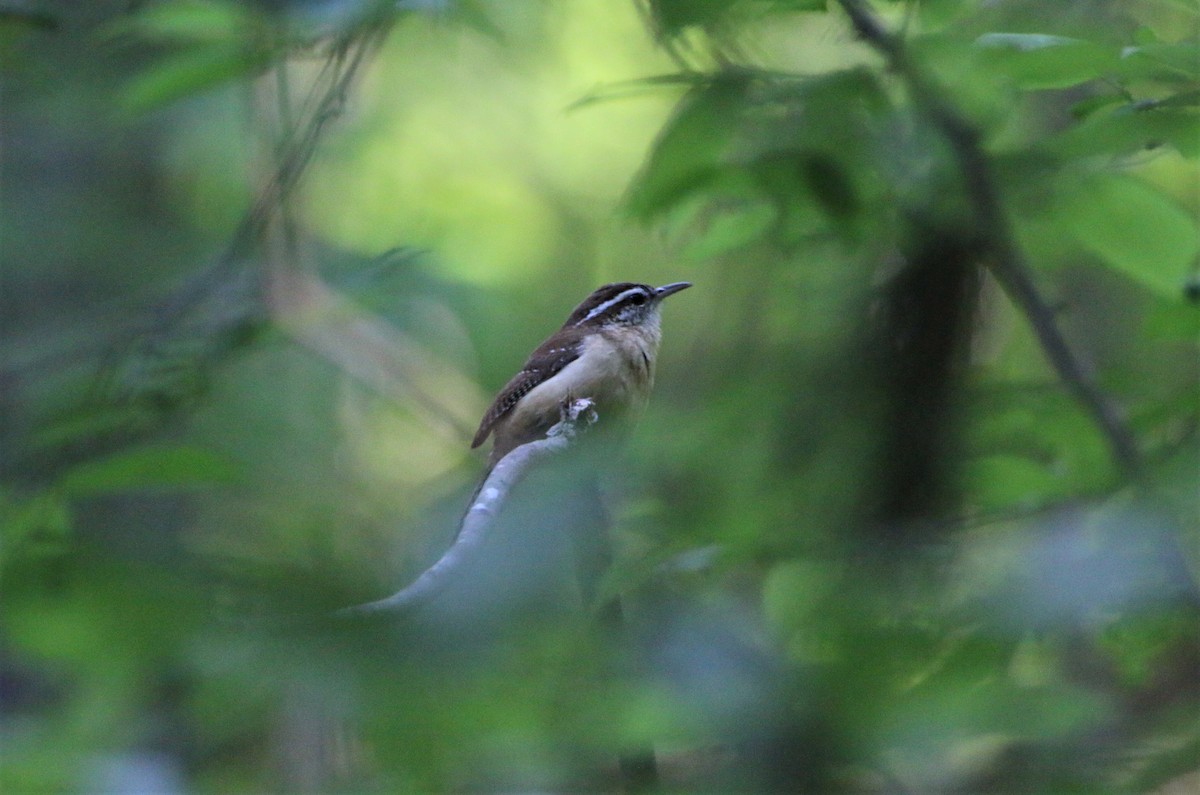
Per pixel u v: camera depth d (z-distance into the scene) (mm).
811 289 10688
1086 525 7465
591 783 7816
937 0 8430
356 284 11711
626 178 23688
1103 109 8305
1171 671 8539
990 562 8203
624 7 19016
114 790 7453
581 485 7621
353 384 19516
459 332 21500
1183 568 6656
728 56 8719
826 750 7004
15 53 10109
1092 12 8531
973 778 7293
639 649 7609
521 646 7273
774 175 8961
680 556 7988
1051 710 7270
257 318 11680
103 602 6871
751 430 9953
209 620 6910
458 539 7387
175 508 13828
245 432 15016
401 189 23234
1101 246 9102
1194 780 7227
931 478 8555
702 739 7203
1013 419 9992
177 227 19375
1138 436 8922
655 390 14516
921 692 6988
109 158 19188
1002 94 8727
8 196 18484
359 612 6590
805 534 8203
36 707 9906
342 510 11172
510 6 10922
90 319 12859
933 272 8828
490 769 7719
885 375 8805
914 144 9039
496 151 23672
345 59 9695
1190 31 9641
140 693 7922
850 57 10133
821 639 7449
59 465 8945
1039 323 8930
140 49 10242
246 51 8586
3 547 7418
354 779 8289
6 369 11859
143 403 10141
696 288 17812
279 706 7332
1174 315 9211
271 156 12438
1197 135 8156
